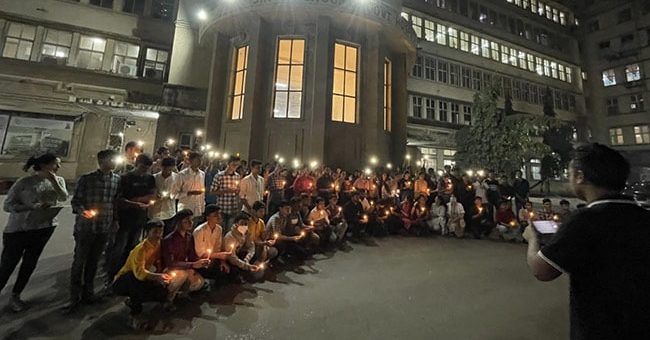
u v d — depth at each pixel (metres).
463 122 25.91
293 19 12.34
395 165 13.95
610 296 1.29
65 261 5.12
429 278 5.34
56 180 3.81
